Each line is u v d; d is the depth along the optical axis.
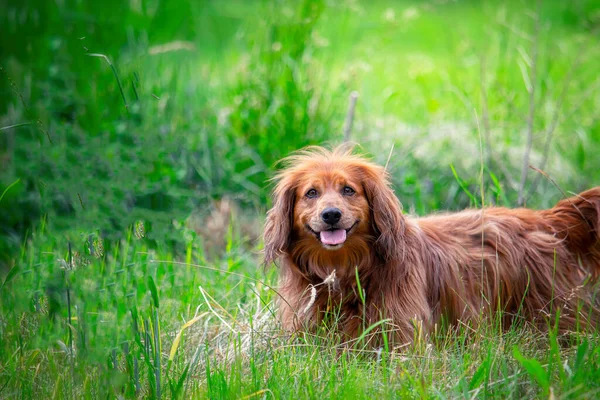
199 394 7.56
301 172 9.27
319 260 9.14
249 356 8.52
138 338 7.70
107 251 9.91
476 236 9.80
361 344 8.87
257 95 13.94
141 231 9.45
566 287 9.62
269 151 13.62
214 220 13.07
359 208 8.94
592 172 14.00
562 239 9.88
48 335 8.37
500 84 15.23
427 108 16.47
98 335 7.84
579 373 7.05
